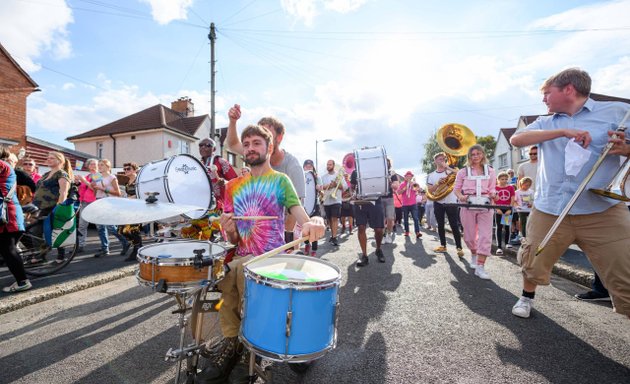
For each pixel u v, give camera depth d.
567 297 3.52
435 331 2.74
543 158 2.65
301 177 3.11
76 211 4.69
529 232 2.78
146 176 3.43
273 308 1.52
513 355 2.33
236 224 2.14
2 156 4.27
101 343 2.58
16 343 2.58
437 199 6.03
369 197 5.28
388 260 5.58
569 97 2.47
